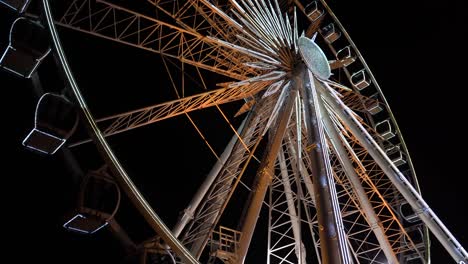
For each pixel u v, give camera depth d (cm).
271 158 1577
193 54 1844
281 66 1842
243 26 1927
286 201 2050
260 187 1516
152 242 1160
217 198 1584
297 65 1797
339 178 2039
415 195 1836
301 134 1909
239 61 1916
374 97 2292
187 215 1750
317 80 1847
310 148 1467
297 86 1762
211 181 1838
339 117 1873
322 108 1839
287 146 2016
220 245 1397
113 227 1162
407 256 2153
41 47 1187
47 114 1141
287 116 1678
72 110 1164
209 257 1408
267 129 1723
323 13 2195
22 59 1191
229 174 1633
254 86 1898
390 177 1848
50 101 1151
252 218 1457
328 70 1881
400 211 2172
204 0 1823
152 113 1602
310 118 1570
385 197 2180
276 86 1827
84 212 1107
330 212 1288
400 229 1948
